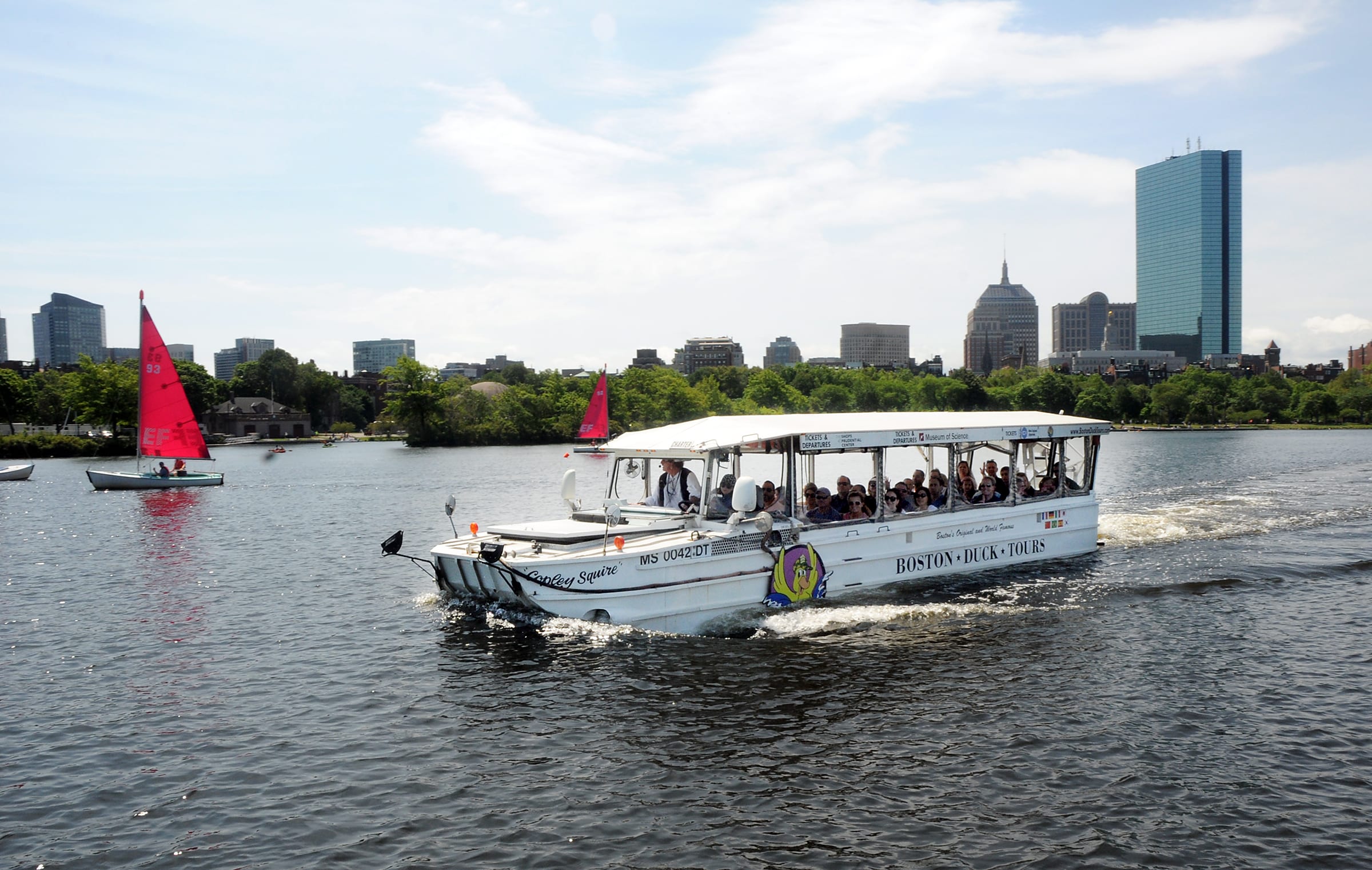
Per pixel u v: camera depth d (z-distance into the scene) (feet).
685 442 45.65
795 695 35.06
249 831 25.68
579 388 463.83
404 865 23.75
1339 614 46.80
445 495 148.46
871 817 25.80
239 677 39.91
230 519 112.06
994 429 55.57
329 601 55.57
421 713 34.17
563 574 40.57
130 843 25.18
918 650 40.57
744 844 24.50
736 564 43.88
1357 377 624.59
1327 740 30.60
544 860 23.86
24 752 31.65
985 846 24.27
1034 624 44.88
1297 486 120.78
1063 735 31.22
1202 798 26.68
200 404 545.85
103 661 43.16
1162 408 588.50
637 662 38.68
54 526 106.32
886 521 50.01
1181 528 75.25
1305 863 23.29
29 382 450.30
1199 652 40.40
